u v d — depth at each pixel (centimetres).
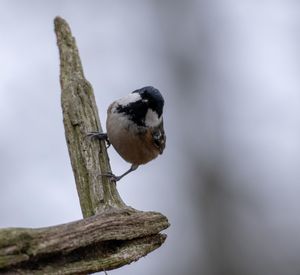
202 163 1905
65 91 1084
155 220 881
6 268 714
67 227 764
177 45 2017
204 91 1995
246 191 1869
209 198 1867
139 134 1189
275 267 1786
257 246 1817
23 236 722
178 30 2030
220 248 1817
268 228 1839
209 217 1850
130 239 844
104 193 991
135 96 1177
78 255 789
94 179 1002
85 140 1036
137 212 860
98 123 1065
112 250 829
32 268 739
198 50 2022
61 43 1138
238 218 1852
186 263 1791
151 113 1186
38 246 734
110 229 811
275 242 1822
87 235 781
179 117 1969
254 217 1850
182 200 1866
